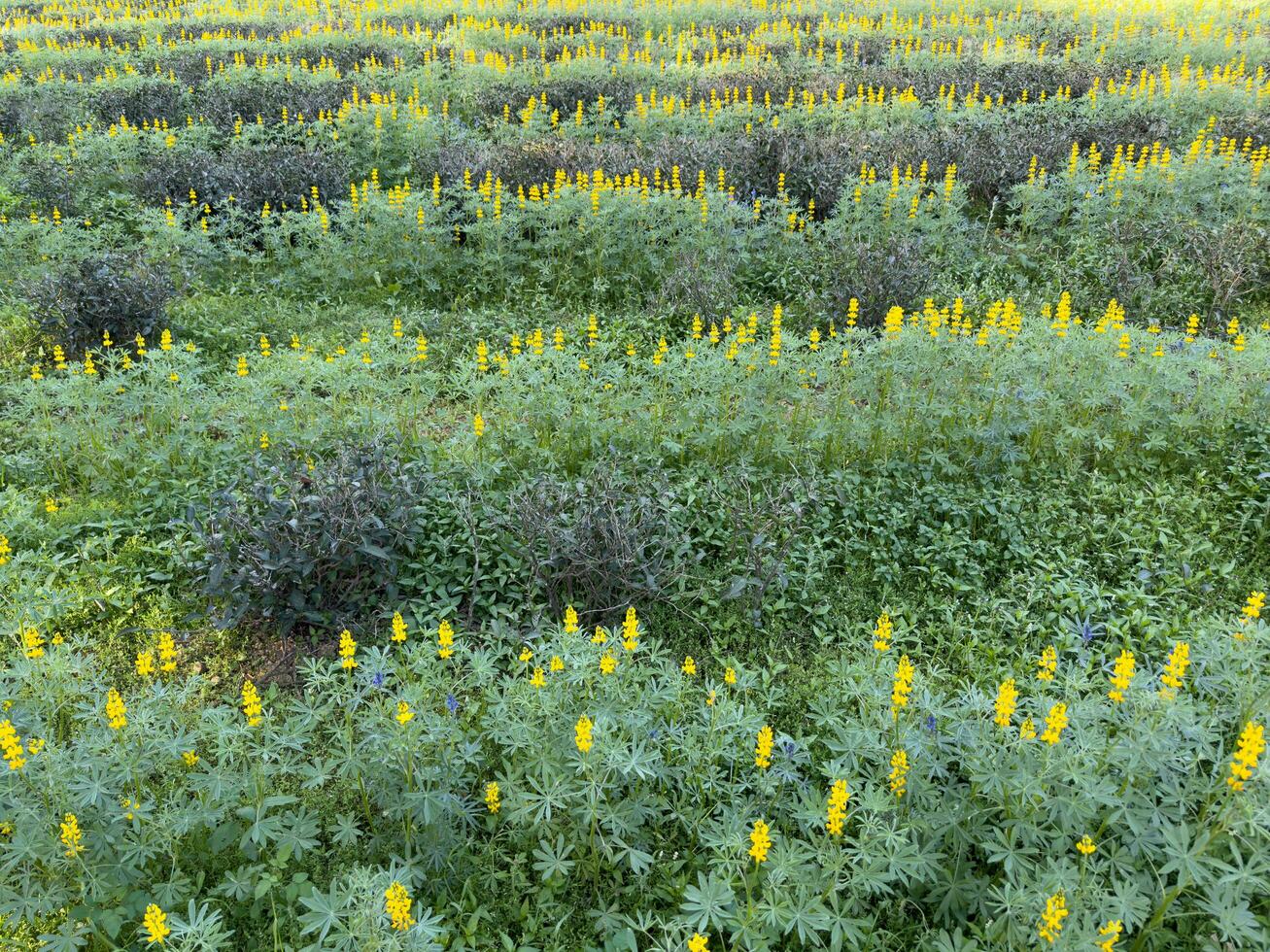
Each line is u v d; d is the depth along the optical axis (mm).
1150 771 3143
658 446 5742
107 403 6004
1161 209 9203
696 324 6559
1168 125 11273
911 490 5578
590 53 16328
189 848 3311
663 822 3529
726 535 5172
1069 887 2893
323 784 3672
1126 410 5664
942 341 5824
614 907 3170
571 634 3766
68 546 5199
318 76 14461
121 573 4980
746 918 2953
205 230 9031
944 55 15047
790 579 4891
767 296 8609
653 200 8805
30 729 3357
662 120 11977
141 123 13297
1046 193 9203
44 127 12836
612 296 8742
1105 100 12320
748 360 5734
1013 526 5211
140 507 5492
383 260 8906
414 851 3367
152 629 4602
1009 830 3090
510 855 3434
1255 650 3562
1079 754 3082
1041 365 5918
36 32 19266
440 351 7465
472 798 3561
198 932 2834
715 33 17562
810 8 19562
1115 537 5223
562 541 4574
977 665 4324
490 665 4086
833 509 5512
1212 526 5227
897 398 5918
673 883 3246
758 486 5582
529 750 3389
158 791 3467
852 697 3996
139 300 7352
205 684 4211
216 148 12438
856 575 5035
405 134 11328
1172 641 4320
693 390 6117
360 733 3850
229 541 4648
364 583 4730
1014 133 10836
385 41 17250
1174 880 3041
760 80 13906
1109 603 4672
